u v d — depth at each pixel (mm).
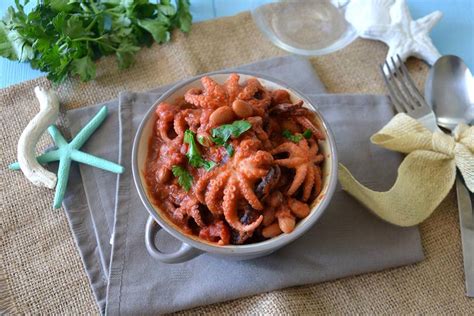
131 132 435
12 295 395
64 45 454
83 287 399
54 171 427
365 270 405
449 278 407
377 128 450
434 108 449
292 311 389
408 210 407
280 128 386
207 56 482
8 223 414
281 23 500
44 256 407
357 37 490
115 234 405
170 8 478
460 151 406
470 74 449
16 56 468
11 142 442
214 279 397
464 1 507
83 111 446
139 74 472
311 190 371
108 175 426
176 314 394
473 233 411
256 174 350
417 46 470
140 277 396
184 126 377
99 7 480
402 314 396
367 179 434
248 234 359
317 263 404
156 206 366
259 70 469
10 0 502
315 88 463
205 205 364
